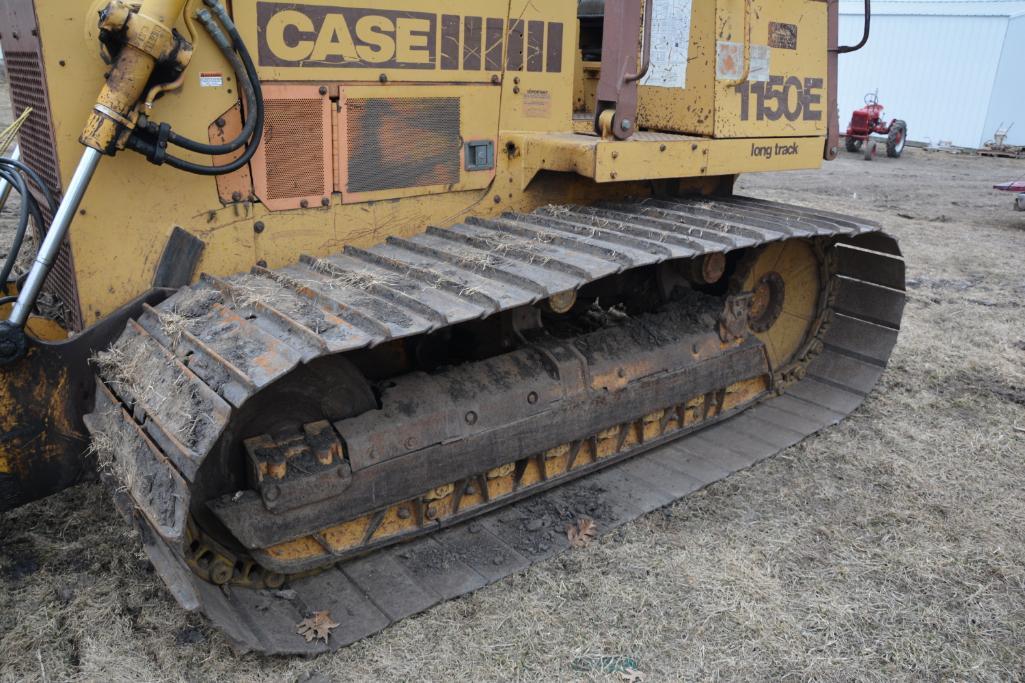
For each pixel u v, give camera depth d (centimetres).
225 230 325
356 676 291
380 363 393
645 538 380
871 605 341
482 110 381
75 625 308
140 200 305
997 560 374
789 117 454
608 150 364
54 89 288
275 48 317
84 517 373
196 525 310
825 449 476
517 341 399
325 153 340
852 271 549
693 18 411
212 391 261
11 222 864
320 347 261
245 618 305
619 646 311
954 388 565
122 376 293
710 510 407
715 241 367
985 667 309
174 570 280
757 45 423
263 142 324
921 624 331
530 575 350
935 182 1517
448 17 357
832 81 479
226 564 313
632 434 446
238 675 288
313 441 323
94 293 305
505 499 388
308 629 306
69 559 344
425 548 363
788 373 544
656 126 444
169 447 260
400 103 354
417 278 324
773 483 436
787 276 520
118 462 284
